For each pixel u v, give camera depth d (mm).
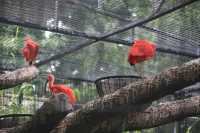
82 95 7758
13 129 3721
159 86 2920
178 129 8180
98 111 3133
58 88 4156
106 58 7352
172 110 3375
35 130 3504
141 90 2982
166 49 6855
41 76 7402
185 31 6359
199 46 6742
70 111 3418
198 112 3402
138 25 5883
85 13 5699
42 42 6836
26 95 7492
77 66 7547
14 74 4922
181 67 2881
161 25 6266
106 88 4102
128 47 7141
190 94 7297
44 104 3426
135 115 3285
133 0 5480
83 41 6672
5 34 6855
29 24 5625
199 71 2836
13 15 5496
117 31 6031
